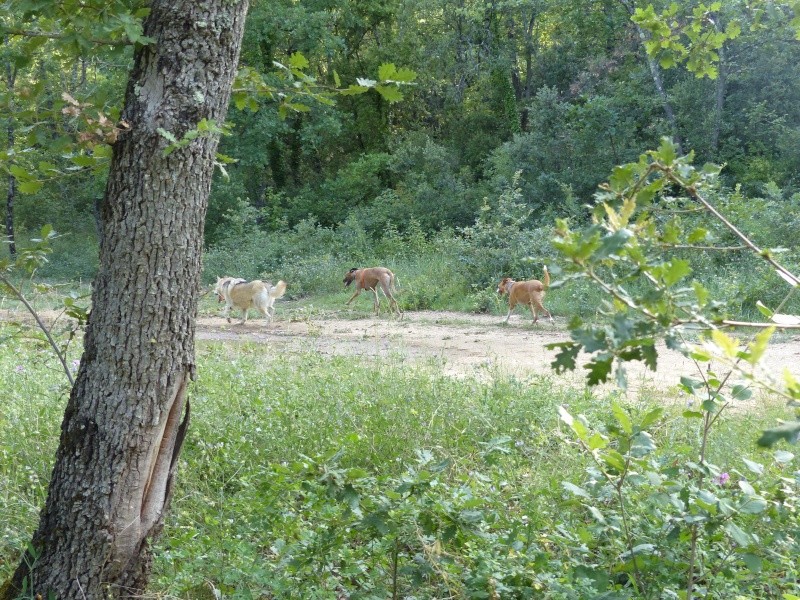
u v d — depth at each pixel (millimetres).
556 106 34719
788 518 4801
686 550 4781
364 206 42906
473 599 4426
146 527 5223
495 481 6375
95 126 4754
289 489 5516
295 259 33094
